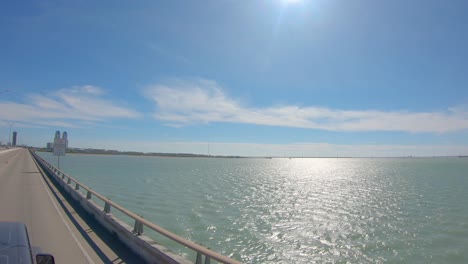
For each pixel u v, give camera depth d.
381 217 23.34
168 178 57.94
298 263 13.45
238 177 66.38
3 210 13.86
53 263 4.30
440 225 20.80
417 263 13.81
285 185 49.03
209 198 31.91
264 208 26.53
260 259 13.72
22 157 79.00
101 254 7.98
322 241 16.64
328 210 26.11
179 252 13.69
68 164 95.94
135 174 64.69
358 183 54.09
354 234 18.19
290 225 20.16
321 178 66.44
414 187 47.03
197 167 112.62
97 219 11.96
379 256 14.59
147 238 7.83
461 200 32.84
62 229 10.64
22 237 4.18
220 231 17.98
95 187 38.72
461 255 14.78
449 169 111.50
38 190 21.06
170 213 23.00
